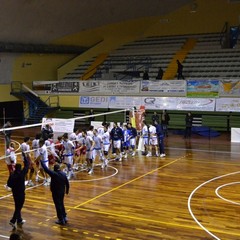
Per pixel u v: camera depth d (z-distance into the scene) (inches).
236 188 516.1
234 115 997.2
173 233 369.7
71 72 1310.3
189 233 369.4
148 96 1071.6
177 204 454.0
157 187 524.1
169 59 1232.8
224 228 381.7
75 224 394.3
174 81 1043.3
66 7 1081.4
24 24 1053.8
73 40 1284.4
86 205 452.4
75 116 1168.2
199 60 1189.7
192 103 1023.0
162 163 670.5
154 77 1160.2
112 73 1220.5
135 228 382.9
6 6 930.1
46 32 1160.2
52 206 451.5
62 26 1178.0
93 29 1305.4
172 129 1054.4
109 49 1360.7
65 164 590.6
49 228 384.2
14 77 1191.6
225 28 1274.6
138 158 716.7
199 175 585.6
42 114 1152.8
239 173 594.9
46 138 595.2
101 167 643.5
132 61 1272.1
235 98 979.3
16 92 1184.2
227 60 1160.2
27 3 967.6
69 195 490.0
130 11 1290.6
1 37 1055.0
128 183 545.3
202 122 1032.2
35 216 418.0
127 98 1091.9
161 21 1371.8
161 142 729.0
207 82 1005.8
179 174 593.0
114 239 356.8
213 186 526.6
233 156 724.7
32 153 673.6
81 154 623.2
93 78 1231.5
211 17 1300.4
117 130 690.2
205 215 417.7
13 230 379.9
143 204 455.2
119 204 455.5
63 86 1176.8
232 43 1259.8
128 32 1369.3
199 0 1317.7
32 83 1234.6
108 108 1117.1
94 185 536.1
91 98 1139.3
